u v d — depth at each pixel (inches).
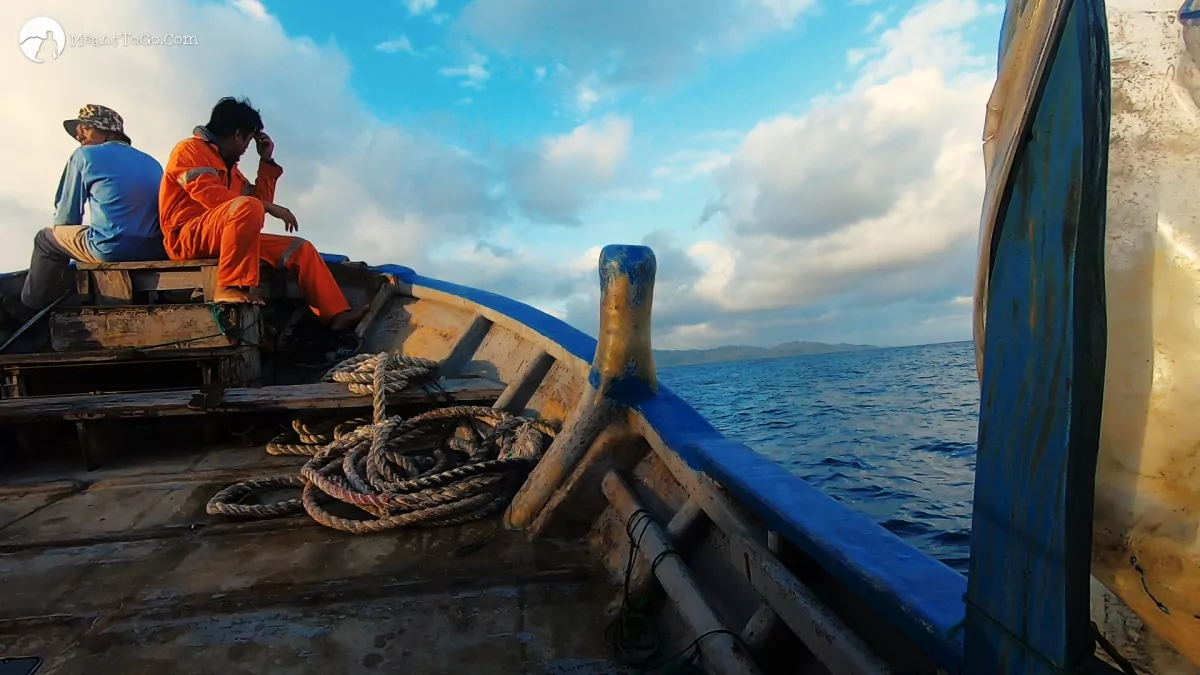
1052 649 27.0
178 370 155.6
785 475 60.8
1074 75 25.1
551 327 134.6
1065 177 25.5
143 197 158.6
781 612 52.0
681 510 72.9
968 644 31.9
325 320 173.6
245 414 131.1
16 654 60.4
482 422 120.9
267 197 186.7
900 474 420.5
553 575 74.1
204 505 96.1
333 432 122.8
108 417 112.6
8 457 120.3
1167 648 30.7
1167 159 25.5
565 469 82.7
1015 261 28.3
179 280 153.0
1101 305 25.4
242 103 161.6
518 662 59.4
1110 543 27.0
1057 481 26.5
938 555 257.3
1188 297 24.7
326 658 59.7
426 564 77.0
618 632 62.7
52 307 154.3
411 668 58.5
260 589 71.2
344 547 81.8
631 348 81.0
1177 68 25.7
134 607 67.8
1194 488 24.9
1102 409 26.1
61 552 80.7
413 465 99.3
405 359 130.3
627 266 79.7
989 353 30.1
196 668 58.2
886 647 48.1
